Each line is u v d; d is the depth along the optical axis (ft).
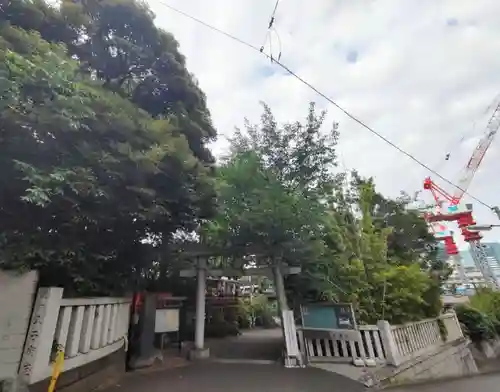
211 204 23.18
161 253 23.57
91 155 14.03
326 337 27.22
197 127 25.96
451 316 44.60
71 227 14.79
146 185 17.57
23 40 13.64
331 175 33.99
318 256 29.07
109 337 18.80
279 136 34.68
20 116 11.62
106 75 22.70
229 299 55.21
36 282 12.38
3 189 12.50
